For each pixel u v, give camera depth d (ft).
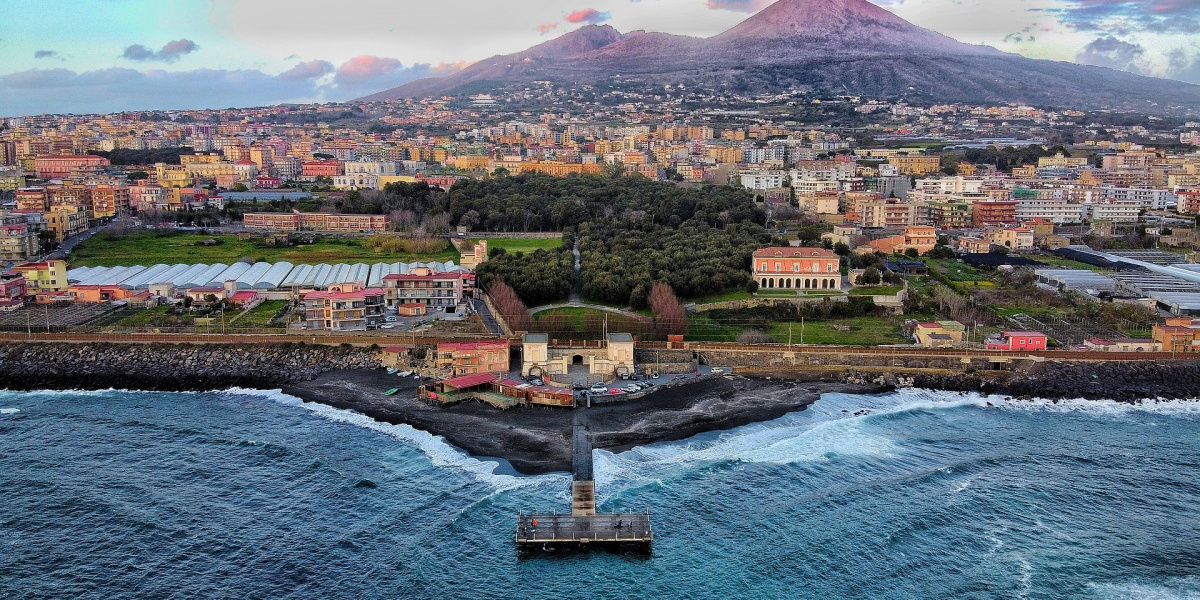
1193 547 463.83
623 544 460.55
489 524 479.82
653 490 519.19
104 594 419.54
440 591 424.46
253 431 607.78
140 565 442.09
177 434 604.08
